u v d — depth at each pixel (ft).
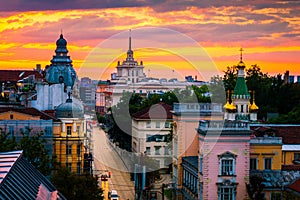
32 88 564.71
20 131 338.75
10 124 358.84
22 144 303.27
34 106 480.23
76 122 371.97
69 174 280.51
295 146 352.28
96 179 288.10
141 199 339.16
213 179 318.86
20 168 182.91
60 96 488.85
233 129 318.24
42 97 483.51
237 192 318.86
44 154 304.71
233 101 489.26
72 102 377.71
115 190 342.85
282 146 349.41
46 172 294.46
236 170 320.09
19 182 167.22
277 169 331.77
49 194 179.11
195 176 329.72
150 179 343.46
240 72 494.18
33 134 360.69
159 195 342.85
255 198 310.86
